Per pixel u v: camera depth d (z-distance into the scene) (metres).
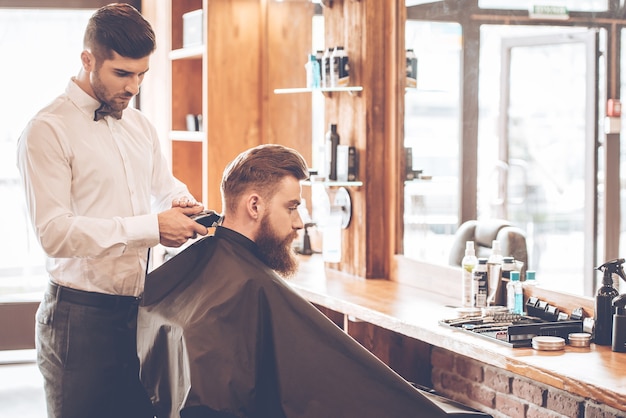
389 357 3.32
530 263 3.04
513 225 3.13
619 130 2.73
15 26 5.47
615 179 2.75
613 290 2.43
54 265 2.53
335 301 3.18
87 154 2.50
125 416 2.59
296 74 4.26
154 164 2.83
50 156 2.42
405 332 2.74
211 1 4.45
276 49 4.40
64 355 2.52
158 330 2.10
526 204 3.09
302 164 2.20
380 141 3.61
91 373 2.52
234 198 2.17
